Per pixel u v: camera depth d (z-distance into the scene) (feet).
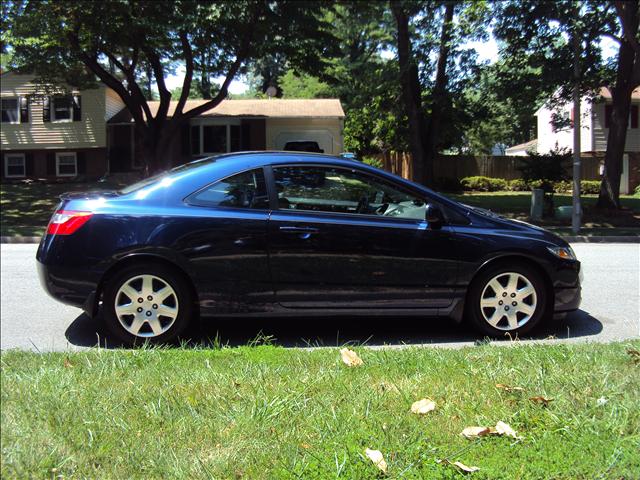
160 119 69.41
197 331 18.19
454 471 8.41
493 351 13.89
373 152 106.73
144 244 16.21
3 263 33.09
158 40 60.95
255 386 11.47
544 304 17.31
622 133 62.13
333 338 17.65
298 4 58.59
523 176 62.95
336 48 63.93
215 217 16.47
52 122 97.81
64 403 10.74
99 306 17.22
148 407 10.48
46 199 72.84
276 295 16.62
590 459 8.68
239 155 17.57
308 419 10.03
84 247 16.24
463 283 17.01
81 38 61.52
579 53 50.57
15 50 62.28
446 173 102.47
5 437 9.50
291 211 16.76
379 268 16.72
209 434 9.57
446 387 11.39
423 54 59.52
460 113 68.69
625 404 10.28
